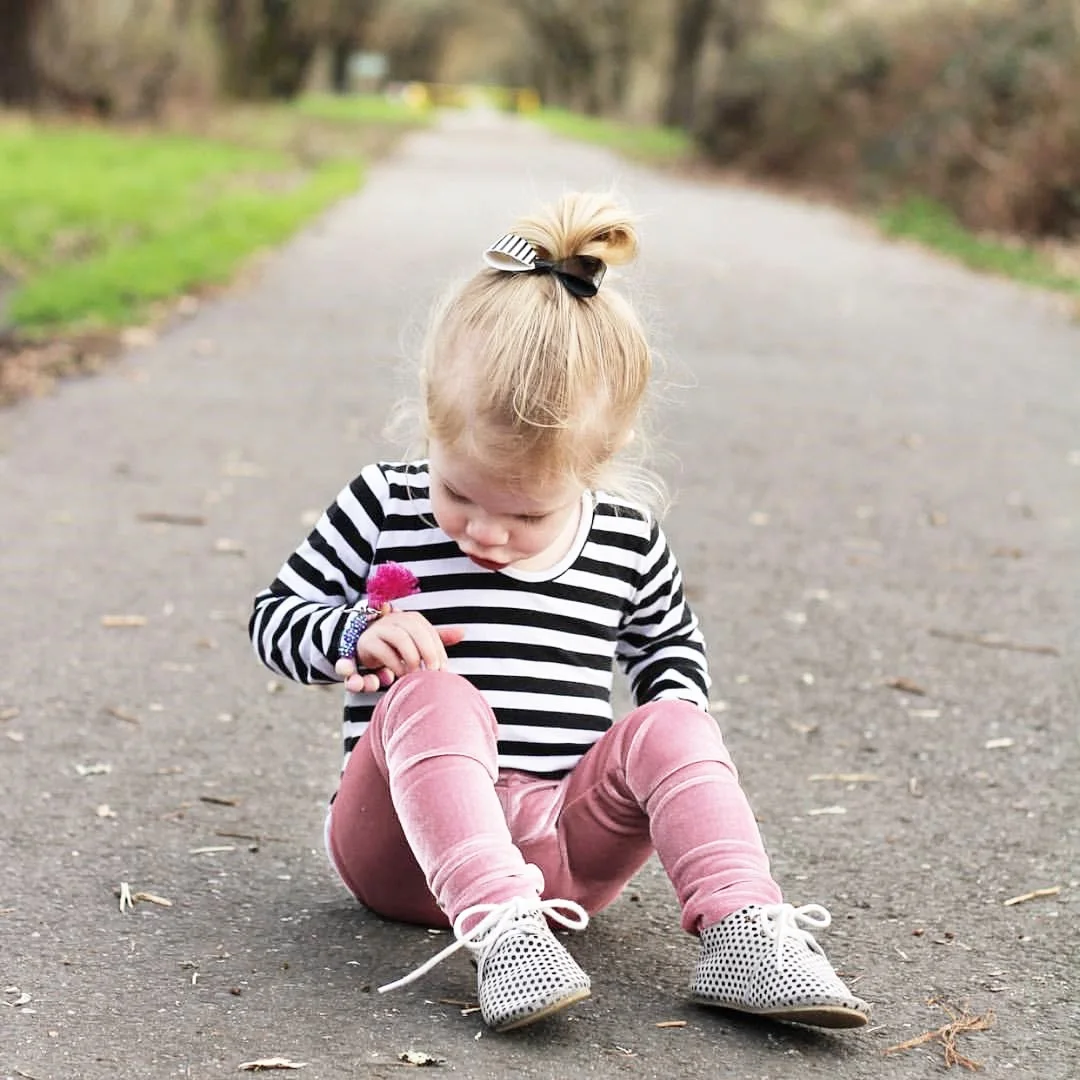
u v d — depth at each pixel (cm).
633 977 249
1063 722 388
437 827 231
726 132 2652
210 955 253
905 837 316
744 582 502
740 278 1205
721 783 238
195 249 1157
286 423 700
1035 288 1219
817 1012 223
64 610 454
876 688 410
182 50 2867
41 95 2627
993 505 605
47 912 269
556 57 6316
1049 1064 228
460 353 230
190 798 328
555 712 249
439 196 1780
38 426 682
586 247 234
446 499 239
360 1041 224
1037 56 1599
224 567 500
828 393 805
